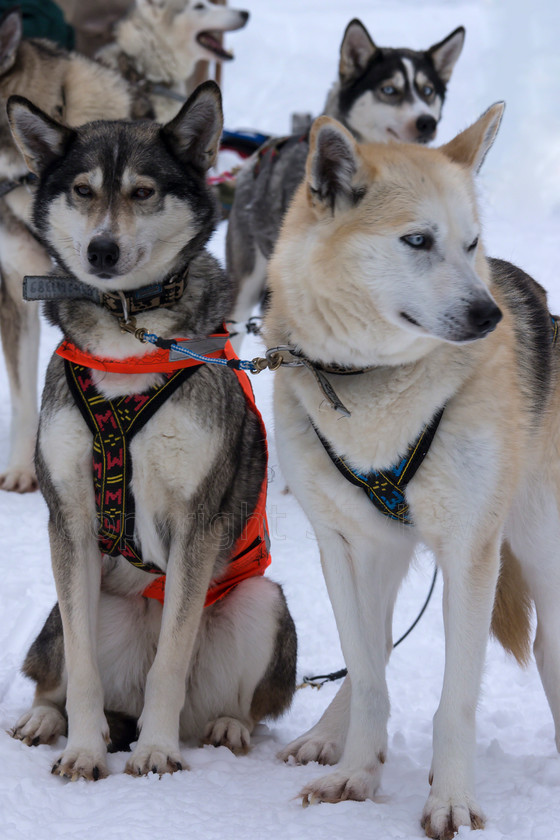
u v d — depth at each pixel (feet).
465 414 7.55
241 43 59.31
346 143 7.63
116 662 9.12
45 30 21.24
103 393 8.33
